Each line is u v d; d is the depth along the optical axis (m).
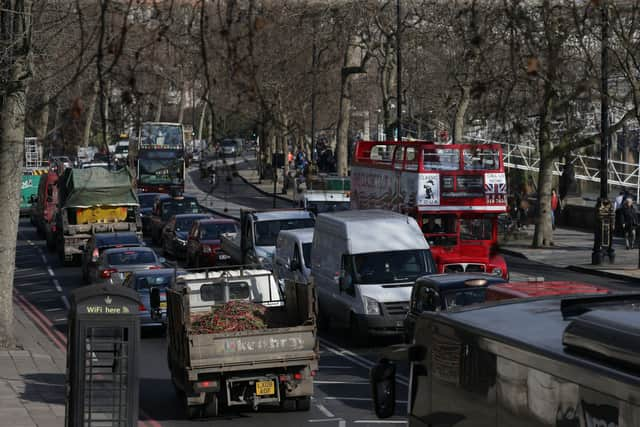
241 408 27.39
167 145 114.00
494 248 49.16
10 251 37.09
